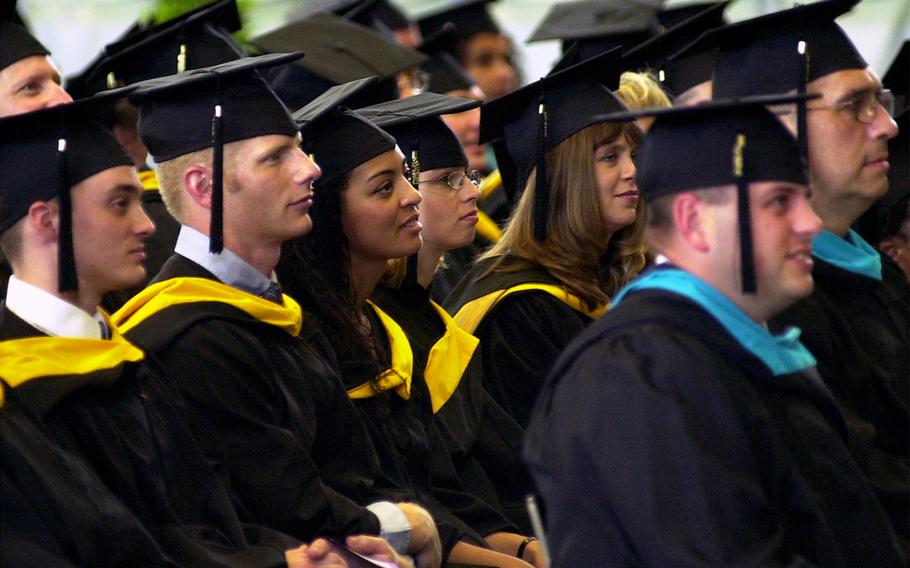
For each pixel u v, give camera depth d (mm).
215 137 11172
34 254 9852
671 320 8219
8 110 13859
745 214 8234
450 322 14109
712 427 7895
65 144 9773
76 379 9625
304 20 20297
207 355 10883
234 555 10078
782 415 8438
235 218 11352
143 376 10422
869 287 11523
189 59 17234
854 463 8734
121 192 9938
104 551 9227
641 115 8516
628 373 8023
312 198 12602
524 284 14383
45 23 28500
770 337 8477
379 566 11086
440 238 14125
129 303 11250
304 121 12398
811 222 8344
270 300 11664
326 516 11047
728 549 7609
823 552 8203
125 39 18375
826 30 11273
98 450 9680
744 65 11516
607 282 15047
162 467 10219
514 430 13844
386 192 12656
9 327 9781
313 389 11664
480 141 15273
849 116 11031
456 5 25734
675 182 8445
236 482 10805
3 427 9070
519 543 12930
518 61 26875
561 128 14477
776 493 8141
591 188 14383
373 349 12883
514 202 15492
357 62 19594
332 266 12680
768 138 8352
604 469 7941
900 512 10562
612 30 21953
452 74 22594
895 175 14055
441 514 12703
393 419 12875
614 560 7977
